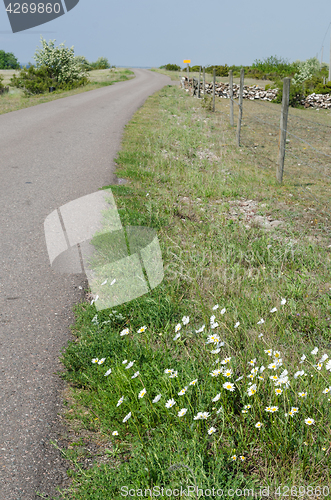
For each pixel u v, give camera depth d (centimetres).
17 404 275
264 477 220
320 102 2541
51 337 348
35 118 1636
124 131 1365
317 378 277
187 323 341
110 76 5266
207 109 2053
